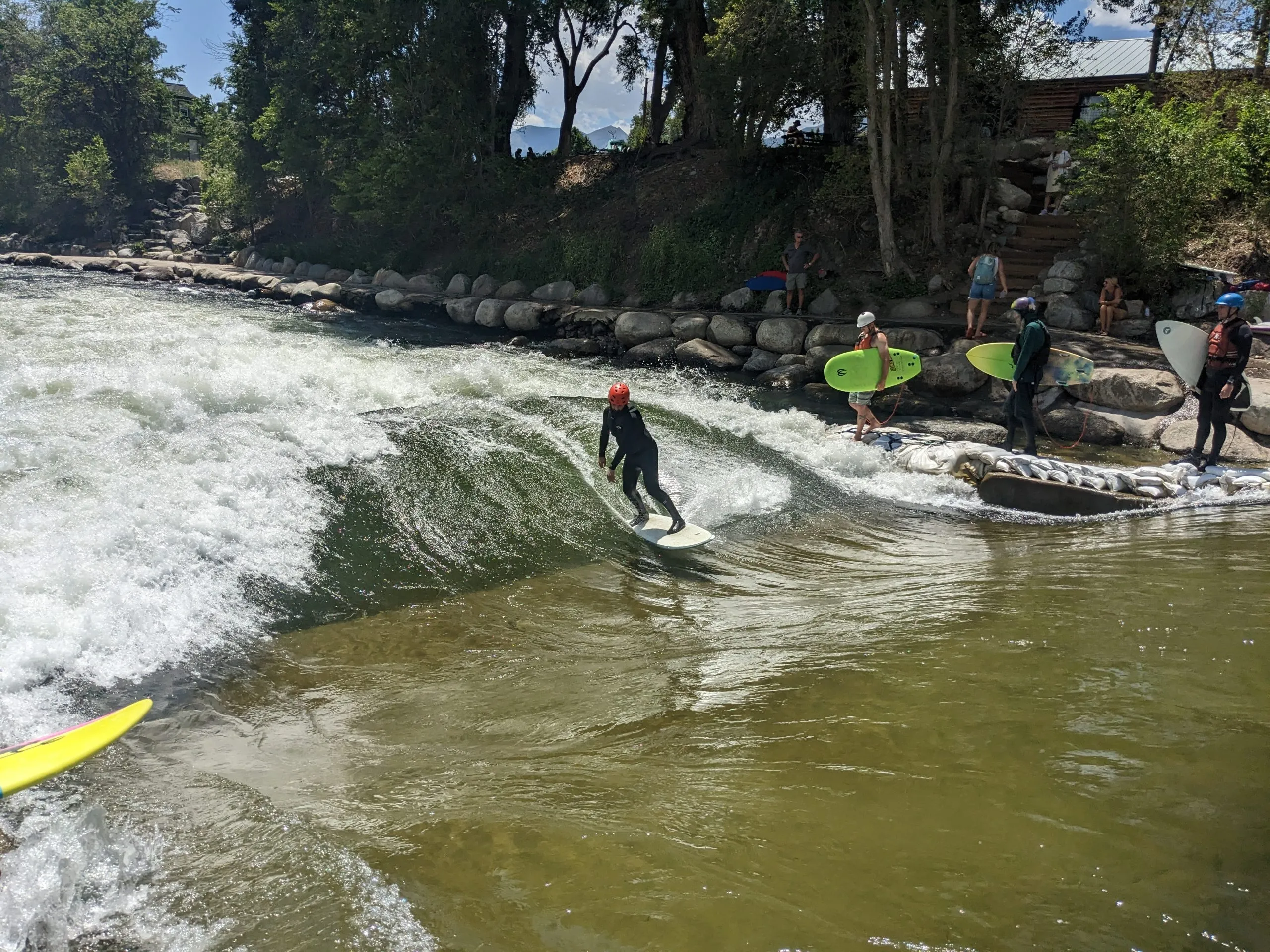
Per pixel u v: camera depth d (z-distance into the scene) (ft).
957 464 31.01
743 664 15.87
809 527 27.17
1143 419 36.55
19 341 39.40
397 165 79.71
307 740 14.12
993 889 8.86
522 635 18.95
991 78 57.82
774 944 8.27
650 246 67.31
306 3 94.63
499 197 83.35
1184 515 25.70
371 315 72.64
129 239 125.39
